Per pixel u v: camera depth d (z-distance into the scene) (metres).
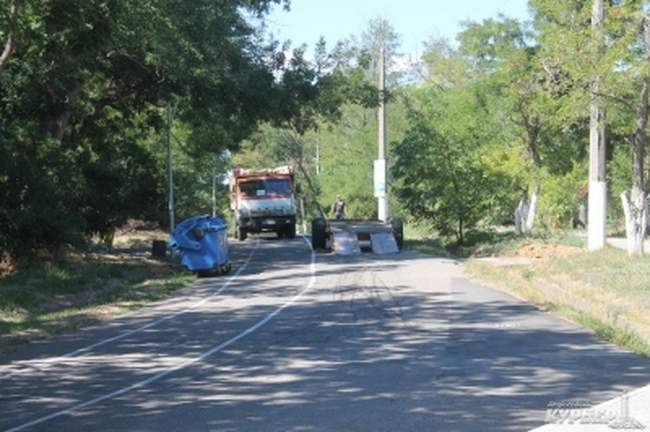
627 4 20.66
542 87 24.11
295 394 8.98
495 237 33.56
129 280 22.17
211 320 15.24
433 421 7.62
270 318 15.16
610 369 9.87
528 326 13.38
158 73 25.39
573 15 23.48
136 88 27.53
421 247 32.22
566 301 16.92
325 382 9.56
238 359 11.26
